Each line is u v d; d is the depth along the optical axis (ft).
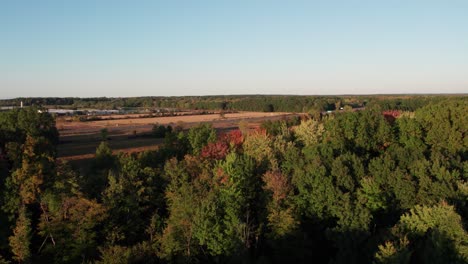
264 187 173.68
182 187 171.42
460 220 119.96
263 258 142.41
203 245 153.38
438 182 156.35
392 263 110.11
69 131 592.60
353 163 183.52
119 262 129.70
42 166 192.34
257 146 247.91
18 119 346.95
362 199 154.81
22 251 150.82
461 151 213.25
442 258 114.11
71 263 152.97
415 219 130.31
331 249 159.02
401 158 189.98
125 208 171.01
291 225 148.87
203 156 242.37
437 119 227.81
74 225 154.30
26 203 179.01
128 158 232.94
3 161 243.60
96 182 210.18
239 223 149.07
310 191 167.63
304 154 216.54
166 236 147.33
